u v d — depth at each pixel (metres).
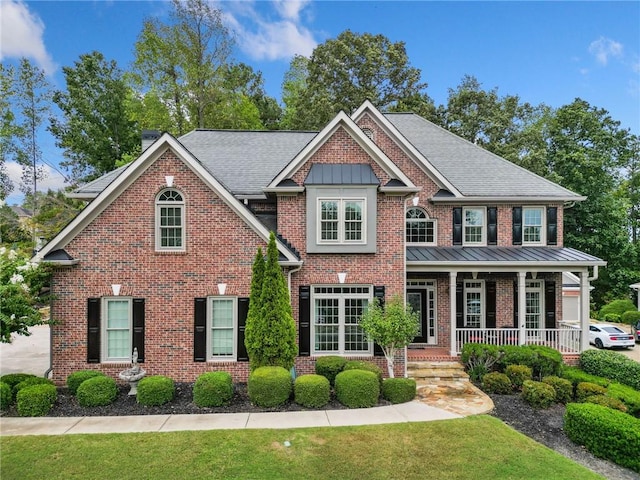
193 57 34.75
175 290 13.33
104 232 13.23
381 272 14.33
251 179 17.27
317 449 8.55
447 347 17.50
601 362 14.89
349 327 14.38
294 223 14.53
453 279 16.23
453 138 21.56
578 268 16.31
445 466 7.99
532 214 18.94
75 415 10.48
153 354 13.24
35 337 23.06
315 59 42.06
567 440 9.77
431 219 18.55
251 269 13.44
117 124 47.41
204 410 10.86
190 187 13.41
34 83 37.53
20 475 7.50
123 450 8.44
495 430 9.67
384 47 43.19
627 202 39.53
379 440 9.01
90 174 47.50
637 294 36.56
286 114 49.12
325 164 14.87
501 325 18.12
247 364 13.26
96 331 13.06
